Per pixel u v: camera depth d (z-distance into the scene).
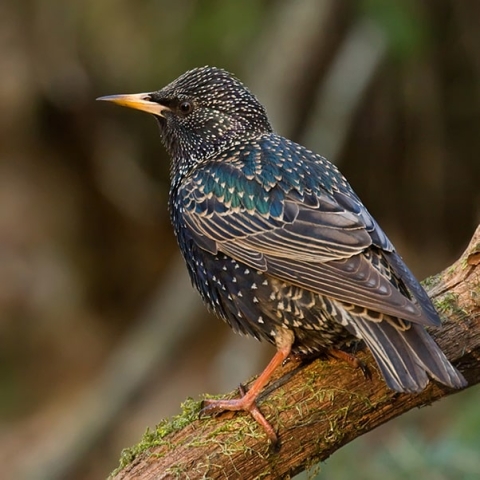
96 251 15.85
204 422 6.37
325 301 6.39
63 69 14.25
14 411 15.21
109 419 13.26
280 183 6.95
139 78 13.78
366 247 6.40
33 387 15.42
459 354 6.44
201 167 7.43
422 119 13.01
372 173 13.42
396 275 6.38
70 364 15.68
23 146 15.15
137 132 14.87
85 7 14.00
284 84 13.15
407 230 13.75
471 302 6.48
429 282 6.75
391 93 12.97
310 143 12.85
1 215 15.42
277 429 6.28
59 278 15.73
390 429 11.03
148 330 13.46
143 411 14.05
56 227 15.62
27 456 14.26
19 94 14.60
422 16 12.46
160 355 13.28
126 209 15.51
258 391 6.38
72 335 15.78
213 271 7.06
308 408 6.31
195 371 14.66
